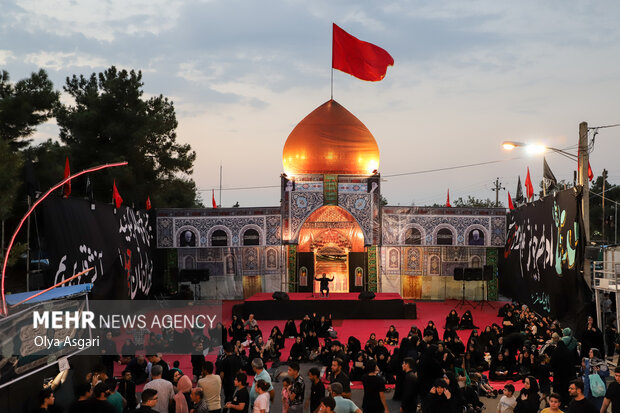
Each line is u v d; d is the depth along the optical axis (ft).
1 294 34.30
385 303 82.23
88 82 105.50
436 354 41.16
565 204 66.44
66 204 56.95
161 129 104.78
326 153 97.55
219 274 95.55
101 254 64.39
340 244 98.02
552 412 28.66
